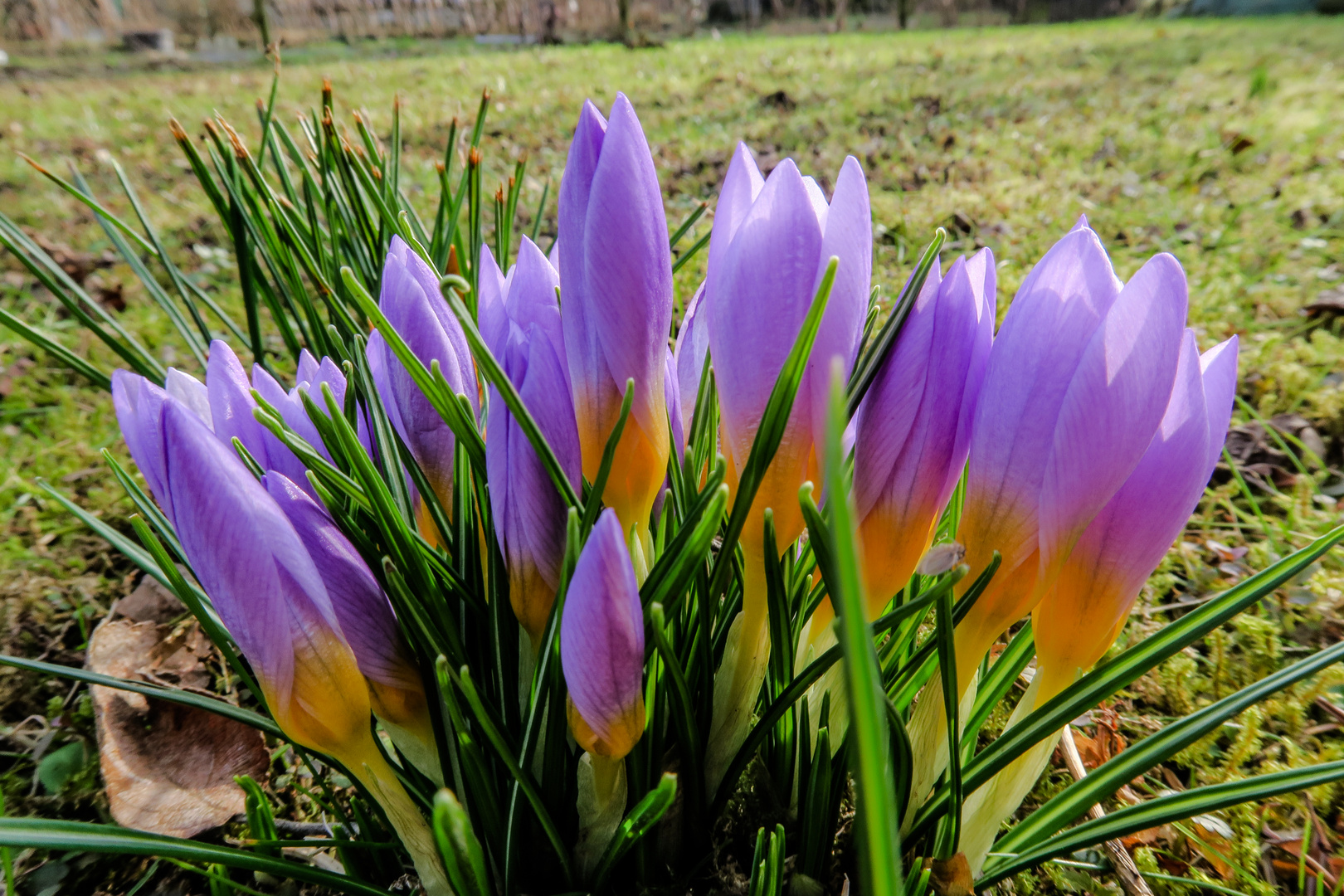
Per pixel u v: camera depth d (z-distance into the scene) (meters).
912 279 0.12
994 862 0.14
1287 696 0.21
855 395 0.12
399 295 0.13
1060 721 0.12
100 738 0.20
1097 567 0.11
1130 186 0.56
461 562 0.14
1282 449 0.31
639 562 0.13
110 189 0.63
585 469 0.12
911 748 0.12
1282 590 0.24
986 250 0.12
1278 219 0.50
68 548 0.28
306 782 0.19
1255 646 0.21
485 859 0.13
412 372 0.11
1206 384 0.11
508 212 0.23
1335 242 0.46
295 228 0.22
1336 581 0.24
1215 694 0.21
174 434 0.10
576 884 0.13
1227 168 0.59
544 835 0.13
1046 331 0.11
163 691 0.14
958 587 0.12
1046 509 0.11
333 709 0.11
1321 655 0.12
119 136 0.80
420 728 0.13
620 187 0.11
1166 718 0.21
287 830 0.18
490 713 0.12
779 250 0.11
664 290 0.12
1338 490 0.29
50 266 0.19
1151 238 0.47
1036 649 0.12
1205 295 0.40
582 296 0.11
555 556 0.12
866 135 0.72
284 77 1.18
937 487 0.12
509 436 0.11
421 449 0.14
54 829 0.10
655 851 0.14
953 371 0.11
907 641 0.15
